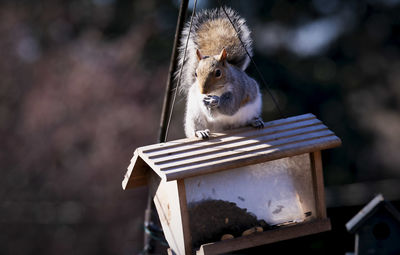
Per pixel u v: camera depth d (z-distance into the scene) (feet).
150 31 71.00
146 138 55.21
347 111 80.69
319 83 80.02
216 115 20.07
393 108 83.92
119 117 56.29
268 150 17.33
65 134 56.70
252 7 81.00
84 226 55.88
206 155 17.08
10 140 60.13
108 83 58.75
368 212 18.43
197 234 17.53
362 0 86.69
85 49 65.72
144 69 66.54
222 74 20.06
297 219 18.58
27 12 75.56
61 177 56.24
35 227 57.72
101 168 54.54
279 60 78.74
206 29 22.58
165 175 16.19
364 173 78.74
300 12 84.07
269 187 18.37
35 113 59.06
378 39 86.74
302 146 17.60
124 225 54.90
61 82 61.11
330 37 85.10
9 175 58.90
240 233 17.84
